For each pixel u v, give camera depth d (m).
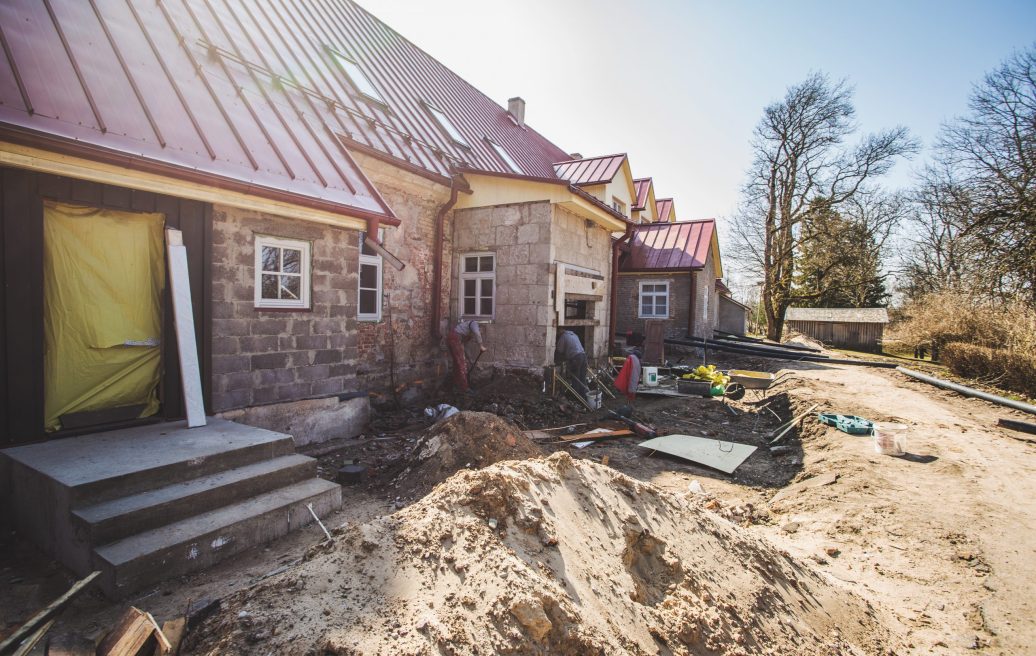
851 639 3.35
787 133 26.11
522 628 2.28
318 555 2.62
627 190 18.08
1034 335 13.62
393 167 8.89
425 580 2.45
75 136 4.18
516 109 20.03
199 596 3.18
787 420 9.59
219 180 5.12
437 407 8.62
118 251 4.85
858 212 27.42
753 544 3.86
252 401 5.96
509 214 10.44
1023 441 8.02
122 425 4.91
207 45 6.66
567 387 10.22
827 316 31.80
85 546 3.27
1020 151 15.72
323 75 9.32
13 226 4.12
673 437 8.06
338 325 6.98
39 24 4.79
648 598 2.99
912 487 5.84
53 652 2.16
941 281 26.30
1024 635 3.44
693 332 18.94
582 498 3.46
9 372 4.14
